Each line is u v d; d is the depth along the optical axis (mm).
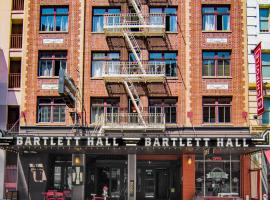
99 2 38500
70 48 37938
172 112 37312
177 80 37375
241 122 36531
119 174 37844
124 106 37250
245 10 37875
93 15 38625
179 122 36844
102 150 35000
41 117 37531
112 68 37500
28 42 38031
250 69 37156
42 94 37531
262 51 37406
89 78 37656
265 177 35875
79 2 38406
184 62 37562
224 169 36625
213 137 32562
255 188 36031
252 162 36281
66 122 37125
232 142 30781
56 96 37469
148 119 36844
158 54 38000
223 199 34031
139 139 30984
